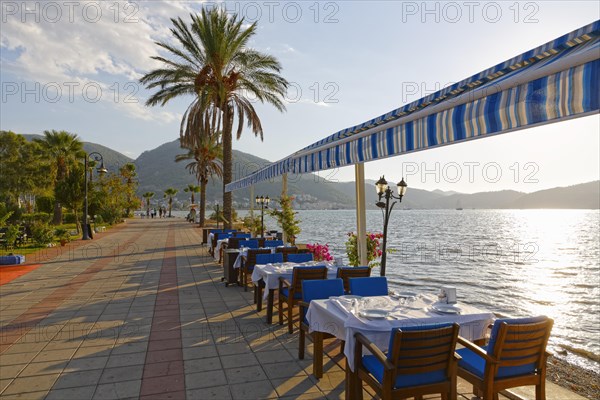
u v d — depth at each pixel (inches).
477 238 1843.0
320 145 248.4
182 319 278.1
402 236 1878.7
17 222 1114.7
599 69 79.5
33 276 450.9
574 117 85.6
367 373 147.6
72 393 168.1
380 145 167.9
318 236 1587.1
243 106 782.5
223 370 191.5
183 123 794.8
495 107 105.5
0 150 1941.4
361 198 313.4
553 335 433.1
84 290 375.9
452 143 122.6
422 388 132.8
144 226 1503.4
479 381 138.7
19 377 183.5
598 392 180.1
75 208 1058.7
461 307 179.2
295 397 165.3
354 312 166.6
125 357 207.3
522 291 645.3
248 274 382.9
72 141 1807.3
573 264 992.2
